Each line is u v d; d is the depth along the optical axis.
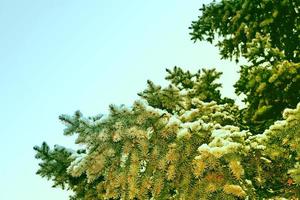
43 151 5.47
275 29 9.86
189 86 7.93
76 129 4.18
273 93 7.47
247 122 7.92
